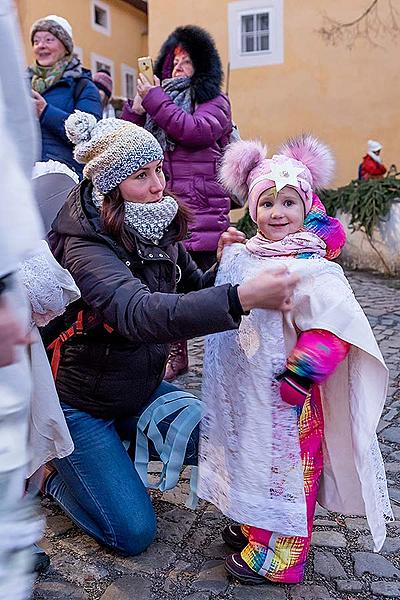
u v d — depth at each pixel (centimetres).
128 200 193
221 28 1059
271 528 178
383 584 189
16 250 88
